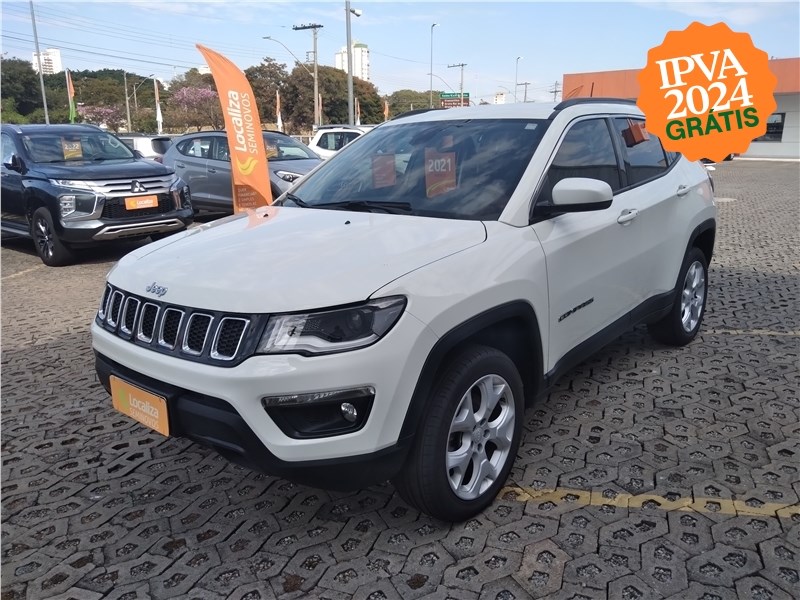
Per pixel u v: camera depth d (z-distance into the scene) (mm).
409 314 2414
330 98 61344
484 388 2764
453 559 2602
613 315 3787
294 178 10383
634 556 2584
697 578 2451
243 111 8398
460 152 3467
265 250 2789
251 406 2318
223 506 3045
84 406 4180
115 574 2594
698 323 4973
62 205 8070
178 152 11500
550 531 2754
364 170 3736
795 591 2377
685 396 4043
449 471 2658
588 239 3389
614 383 4258
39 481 3299
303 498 3092
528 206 3098
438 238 2791
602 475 3176
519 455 3383
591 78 35781
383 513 2945
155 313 2652
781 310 5809
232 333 2400
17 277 7961
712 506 2904
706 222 4770
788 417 3740
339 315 2352
